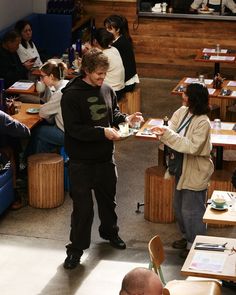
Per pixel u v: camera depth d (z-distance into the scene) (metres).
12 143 8.83
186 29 13.93
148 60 14.23
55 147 8.77
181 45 14.03
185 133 6.91
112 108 7.06
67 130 6.77
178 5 13.90
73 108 6.71
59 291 6.69
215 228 8.04
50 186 8.32
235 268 5.65
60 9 13.31
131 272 4.09
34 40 12.84
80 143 6.82
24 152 8.97
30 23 12.18
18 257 7.29
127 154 10.14
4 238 7.68
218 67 12.19
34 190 8.34
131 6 13.97
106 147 6.94
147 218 8.16
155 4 14.02
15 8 12.51
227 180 7.97
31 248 7.48
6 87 10.67
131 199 8.70
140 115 7.21
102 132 6.68
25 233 7.81
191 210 7.11
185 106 7.05
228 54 12.17
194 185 7.02
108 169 7.07
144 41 14.13
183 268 5.66
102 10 14.16
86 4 14.19
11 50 10.75
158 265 5.72
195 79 10.60
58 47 13.09
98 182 7.05
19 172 9.03
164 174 7.97
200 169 7.00
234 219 6.18
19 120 8.59
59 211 8.34
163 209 8.05
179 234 7.87
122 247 7.47
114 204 7.32
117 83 10.77
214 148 8.55
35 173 8.28
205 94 6.85
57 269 7.07
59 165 8.32
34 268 7.09
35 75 11.00
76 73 10.66
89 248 7.47
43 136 8.72
